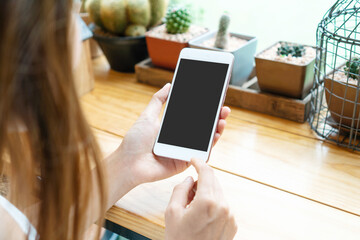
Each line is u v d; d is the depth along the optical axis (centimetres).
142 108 93
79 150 35
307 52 87
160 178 61
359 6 79
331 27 83
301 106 83
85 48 97
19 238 49
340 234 56
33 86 30
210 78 65
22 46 28
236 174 69
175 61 99
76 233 40
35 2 27
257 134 81
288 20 100
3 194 60
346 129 75
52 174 35
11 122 32
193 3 116
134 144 60
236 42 99
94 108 93
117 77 110
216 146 78
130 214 60
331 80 73
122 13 102
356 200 62
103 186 39
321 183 66
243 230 56
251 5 105
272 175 69
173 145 60
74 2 32
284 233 56
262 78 86
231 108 92
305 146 77
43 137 34
